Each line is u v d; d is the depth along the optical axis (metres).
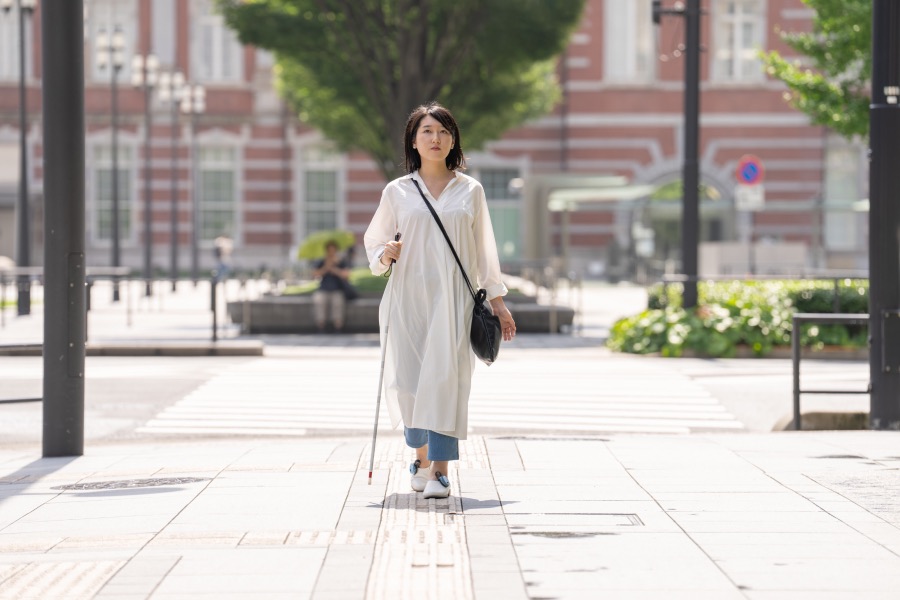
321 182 67.25
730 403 16.84
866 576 6.73
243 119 66.50
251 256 66.88
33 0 40.12
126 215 66.38
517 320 30.06
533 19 32.09
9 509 9.25
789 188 64.69
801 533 7.80
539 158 66.75
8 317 35.25
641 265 59.38
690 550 7.36
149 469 10.99
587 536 7.73
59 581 6.73
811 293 24.42
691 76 24.41
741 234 64.12
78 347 12.45
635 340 24.17
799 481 9.70
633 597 6.33
